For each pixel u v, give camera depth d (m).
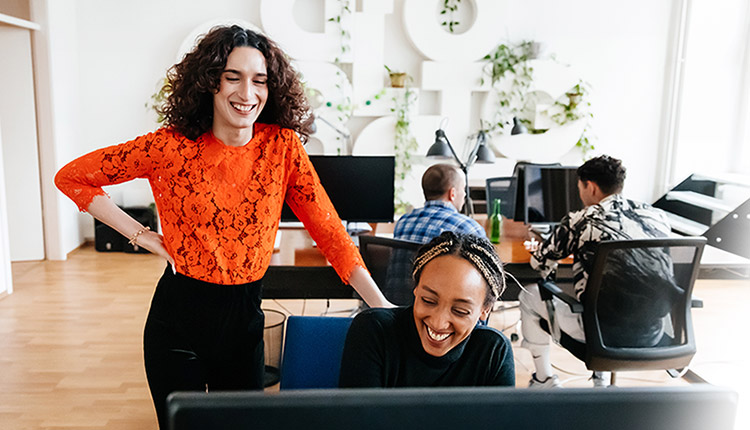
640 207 2.33
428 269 0.99
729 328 3.77
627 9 5.80
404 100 5.60
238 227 1.40
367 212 3.20
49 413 2.55
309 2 5.48
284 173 1.49
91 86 5.32
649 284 2.17
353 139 5.77
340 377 1.16
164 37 5.33
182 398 0.43
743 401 2.78
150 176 1.41
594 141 6.01
